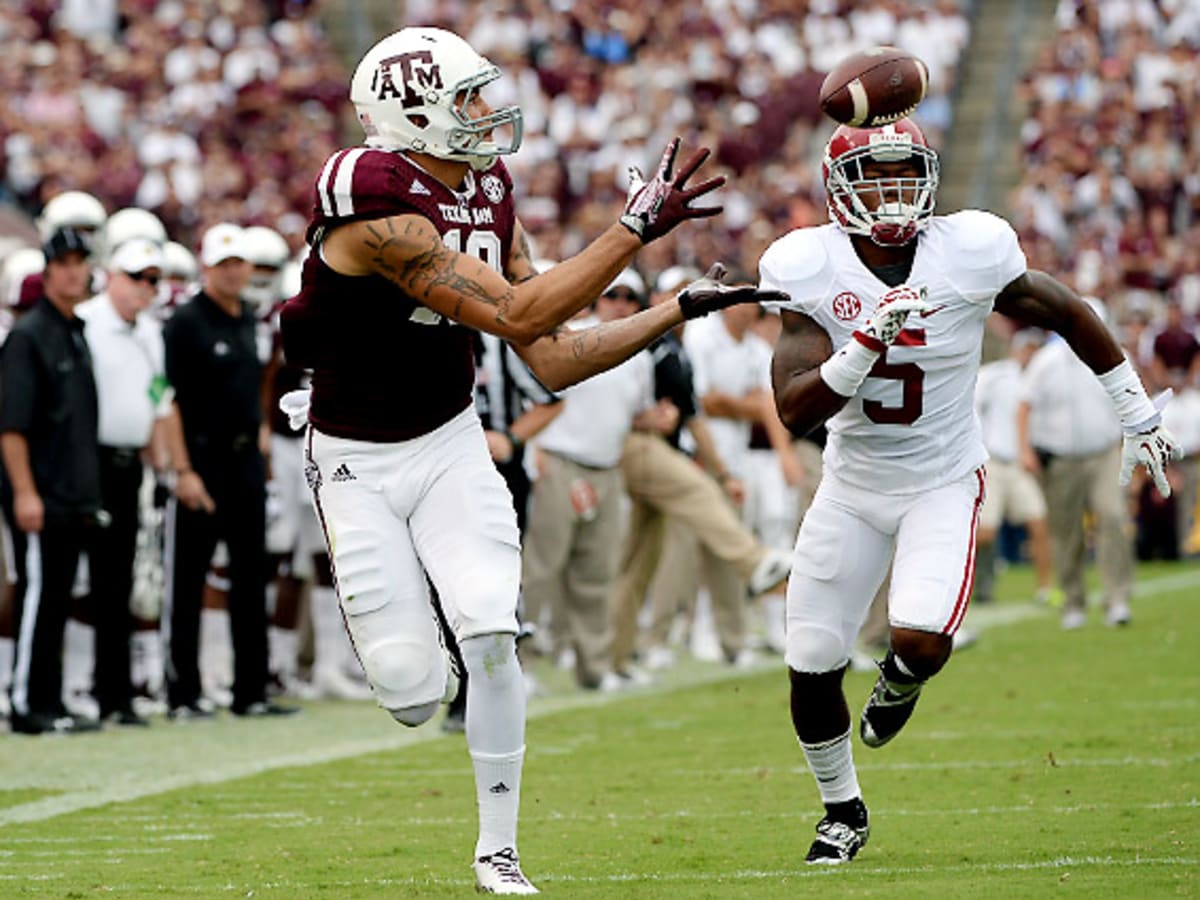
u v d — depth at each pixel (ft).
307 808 84.02
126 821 81.05
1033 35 285.23
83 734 108.78
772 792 85.30
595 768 94.02
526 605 122.83
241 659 116.88
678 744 101.71
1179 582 196.03
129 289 111.24
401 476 62.23
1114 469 153.89
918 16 273.95
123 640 112.37
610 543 125.90
